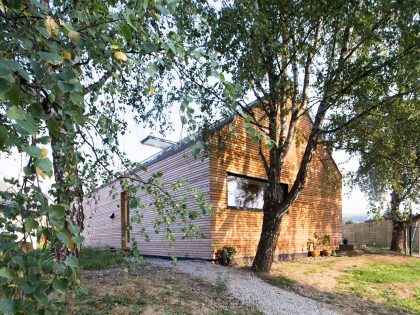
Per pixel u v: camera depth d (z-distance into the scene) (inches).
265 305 215.2
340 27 256.4
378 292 297.7
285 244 438.0
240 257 365.1
